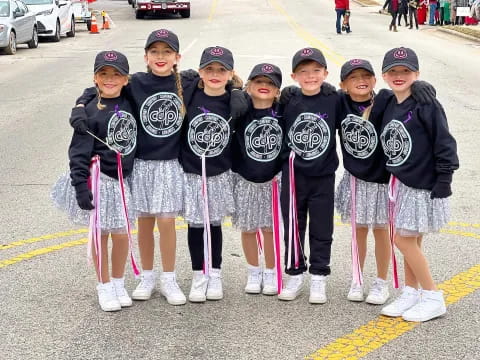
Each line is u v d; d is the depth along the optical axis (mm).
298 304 4887
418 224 4480
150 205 4832
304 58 4695
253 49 21078
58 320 4641
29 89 15164
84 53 21656
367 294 5027
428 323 4527
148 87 4789
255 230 5070
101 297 4812
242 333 4426
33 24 23203
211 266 4953
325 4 42375
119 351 4195
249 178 4906
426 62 18531
